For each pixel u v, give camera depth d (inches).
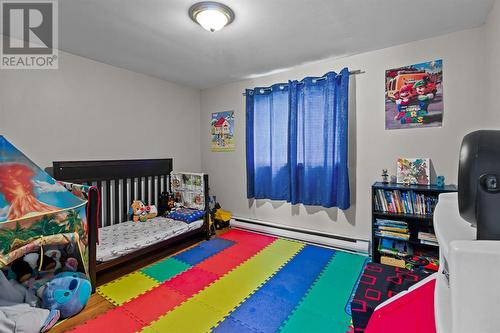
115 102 122.5
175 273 94.0
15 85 92.0
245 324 65.6
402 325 33.6
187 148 160.6
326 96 114.9
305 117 122.1
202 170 170.1
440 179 92.5
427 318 32.2
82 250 79.0
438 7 74.6
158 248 108.2
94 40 94.3
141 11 75.2
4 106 89.7
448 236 23.0
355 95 111.3
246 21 81.0
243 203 152.9
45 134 99.5
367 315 46.9
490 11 76.4
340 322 65.9
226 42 96.6
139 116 133.2
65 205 75.2
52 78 101.0
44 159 99.3
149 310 71.9
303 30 87.5
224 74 136.3
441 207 31.9
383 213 94.9
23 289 68.5
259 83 142.0
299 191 127.6
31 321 60.0
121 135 125.3
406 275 58.4
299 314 69.4
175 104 152.4
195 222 124.3
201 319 67.8
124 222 123.3
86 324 66.1
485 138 20.4
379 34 91.4
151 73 134.1
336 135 113.7
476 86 88.0
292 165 125.0
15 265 72.9
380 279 56.4
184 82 151.3
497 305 17.4
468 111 89.8
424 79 96.7
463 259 18.0
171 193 144.4
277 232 132.5
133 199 129.1
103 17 78.6
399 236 92.7
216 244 123.5
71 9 74.2
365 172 110.9
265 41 96.0
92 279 81.3
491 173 19.5
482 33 86.0
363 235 113.3
